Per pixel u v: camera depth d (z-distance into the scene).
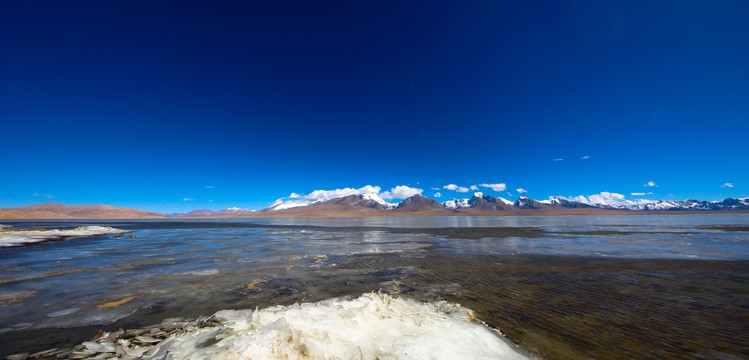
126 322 8.92
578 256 21.69
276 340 6.18
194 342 7.01
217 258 21.66
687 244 29.27
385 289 12.74
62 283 13.86
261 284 13.70
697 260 19.50
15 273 16.19
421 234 46.41
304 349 6.00
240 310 9.95
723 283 13.27
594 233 45.84
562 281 13.95
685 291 11.96
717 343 7.18
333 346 6.32
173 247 28.95
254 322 7.86
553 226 71.19
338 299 10.85
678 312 9.45
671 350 6.84
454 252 24.42
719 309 9.70
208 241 35.75
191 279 14.73
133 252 25.14
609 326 8.30
